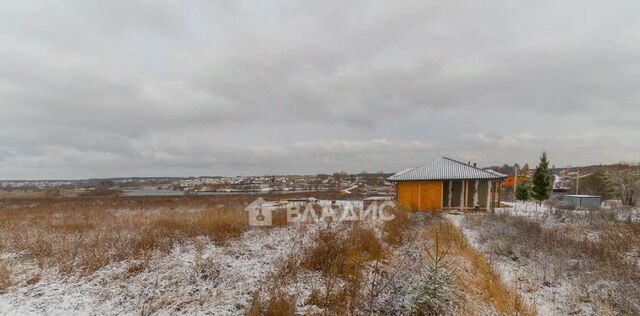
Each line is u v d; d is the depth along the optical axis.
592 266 8.59
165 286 6.38
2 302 5.51
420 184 22.02
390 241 10.52
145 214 17.25
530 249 10.36
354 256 8.37
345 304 5.94
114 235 10.01
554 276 8.37
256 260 8.07
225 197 37.28
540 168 24.84
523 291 7.62
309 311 5.61
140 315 5.29
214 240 9.89
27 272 6.95
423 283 5.99
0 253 8.38
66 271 7.01
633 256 9.43
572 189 38.62
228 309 5.58
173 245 9.17
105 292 6.04
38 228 11.98
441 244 9.85
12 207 24.59
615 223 14.05
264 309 5.58
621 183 25.62
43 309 5.32
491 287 7.20
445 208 22.02
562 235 11.66
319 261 7.86
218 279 6.81
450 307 5.83
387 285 6.72
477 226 14.23
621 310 6.42
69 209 22.09
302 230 11.28
